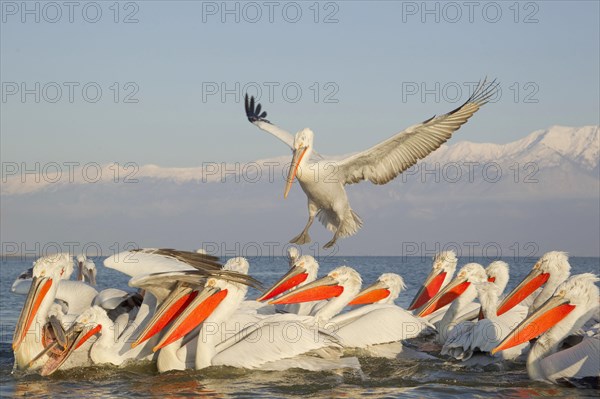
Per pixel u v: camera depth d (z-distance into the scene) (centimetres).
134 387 1278
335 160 1620
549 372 1266
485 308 1493
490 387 1262
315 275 1716
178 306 1369
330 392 1234
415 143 1567
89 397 1215
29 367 1396
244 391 1240
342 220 1661
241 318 1487
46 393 1245
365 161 1612
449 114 1528
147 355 1422
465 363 1416
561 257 1545
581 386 1238
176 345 1398
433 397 1200
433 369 1387
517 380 1304
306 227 1686
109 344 1410
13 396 1228
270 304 1625
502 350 1370
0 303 2964
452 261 1828
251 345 1355
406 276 5234
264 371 1341
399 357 1477
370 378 1326
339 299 1565
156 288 1389
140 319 1458
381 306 1567
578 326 1270
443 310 1836
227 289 1372
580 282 1266
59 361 1373
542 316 1272
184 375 1345
